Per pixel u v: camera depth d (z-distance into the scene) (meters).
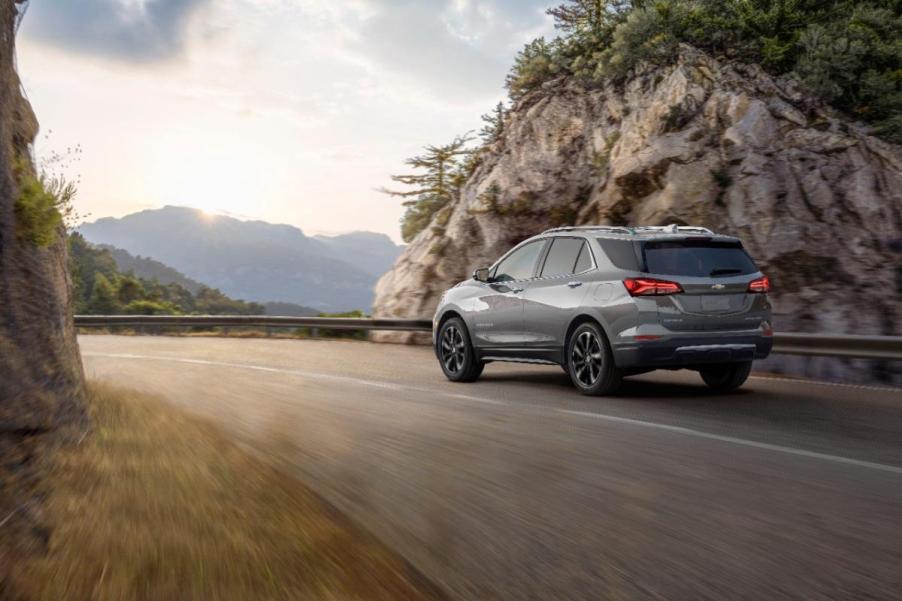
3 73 5.11
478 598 3.33
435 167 25.53
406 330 19.94
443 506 4.68
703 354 8.84
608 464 5.73
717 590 3.37
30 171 5.51
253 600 2.90
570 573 3.60
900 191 13.80
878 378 11.76
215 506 4.04
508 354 10.55
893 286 12.83
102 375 12.08
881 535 4.05
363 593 3.14
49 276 5.50
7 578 2.83
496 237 18.92
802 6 17.69
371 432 7.00
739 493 4.89
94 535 3.40
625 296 8.84
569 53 21.30
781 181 14.51
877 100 15.52
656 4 18.45
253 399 9.19
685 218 15.16
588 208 17.30
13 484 3.77
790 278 13.54
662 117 16.56
